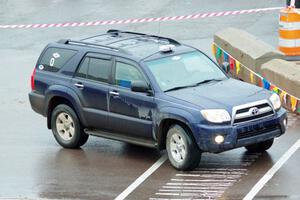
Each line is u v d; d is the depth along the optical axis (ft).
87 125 107.45
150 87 99.81
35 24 193.57
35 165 104.12
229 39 145.28
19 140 116.26
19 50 175.73
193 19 186.50
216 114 93.56
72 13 200.34
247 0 200.03
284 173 94.63
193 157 95.66
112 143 112.78
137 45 108.06
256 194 87.86
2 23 196.65
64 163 104.27
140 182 94.68
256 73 132.36
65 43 111.96
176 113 95.50
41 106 112.57
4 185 96.68
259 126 95.61
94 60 106.83
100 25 187.93
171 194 89.81
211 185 91.97
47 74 111.75
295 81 119.03
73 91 107.65
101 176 97.96
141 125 100.48
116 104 103.04
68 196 91.25
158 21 187.21
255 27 176.35
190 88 100.42
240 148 105.70
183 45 108.78
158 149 99.86
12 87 148.36
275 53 132.57
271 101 97.66
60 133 111.14
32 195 92.38
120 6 203.72
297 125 114.73
